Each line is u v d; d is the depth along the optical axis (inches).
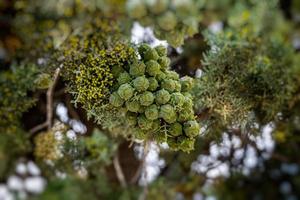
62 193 66.8
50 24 47.7
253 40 56.4
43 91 59.4
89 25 47.6
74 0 47.0
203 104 56.4
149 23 45.8
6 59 52.5
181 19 45.3
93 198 68.0
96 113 47.5
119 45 46.0
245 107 56.4
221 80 56.4
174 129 44.4
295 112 61.7
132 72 44.8
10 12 48.9
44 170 64.3
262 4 53.0
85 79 46.2
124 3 46.8
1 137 59.7
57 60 49.7
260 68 56.6
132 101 44.0
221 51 56.1
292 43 60.3
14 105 54.3
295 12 61.9
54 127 60.0
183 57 64.8
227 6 50.4
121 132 55.3
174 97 44.2
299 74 58.2
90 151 62.0
